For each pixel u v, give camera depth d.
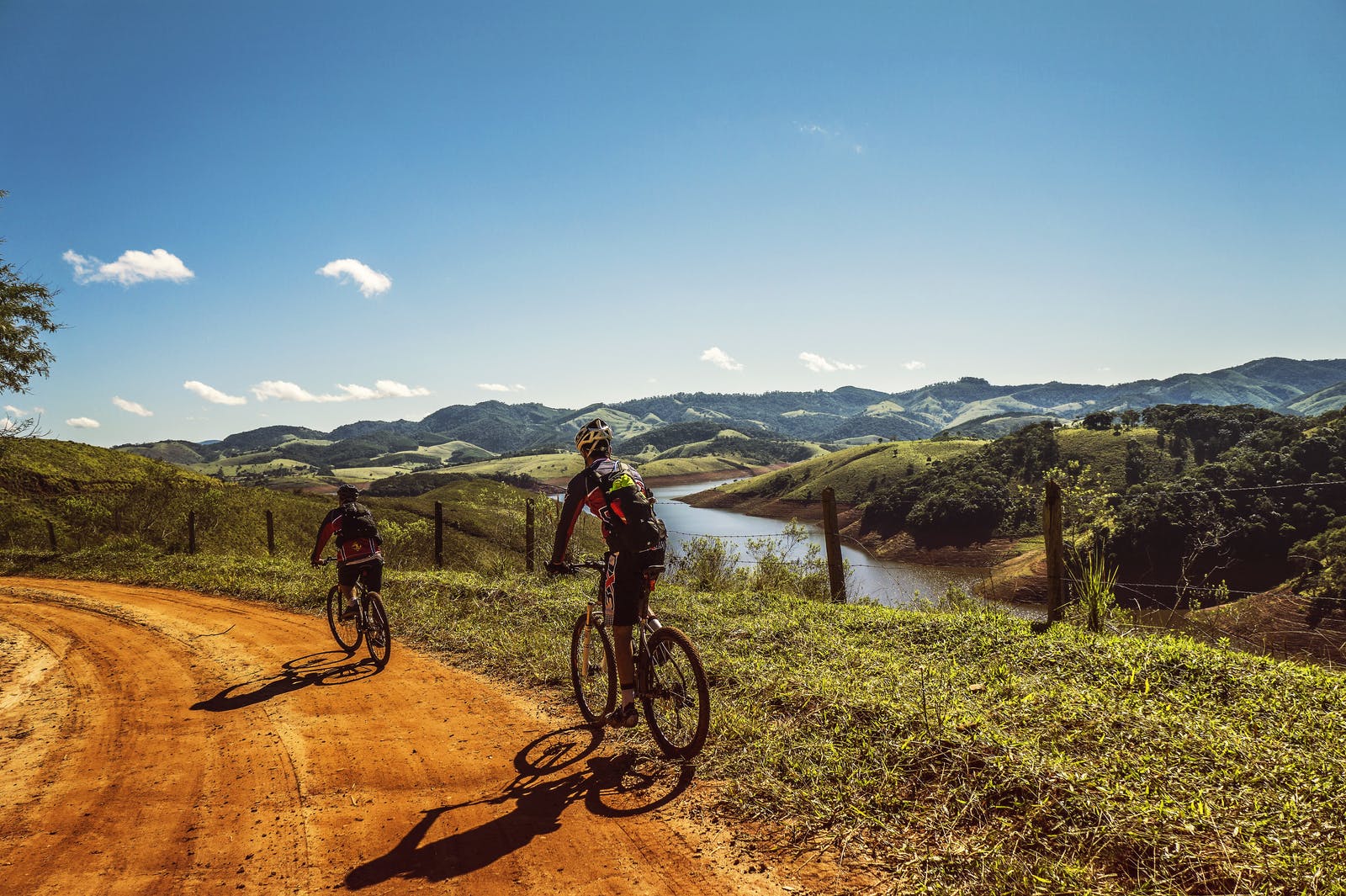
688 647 4.05
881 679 4.86
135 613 11.16
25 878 3.21
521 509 15.70
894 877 2.88
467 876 3.13
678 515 140.12
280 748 4.89
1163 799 2.94
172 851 3.45
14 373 27.66
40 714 5.94
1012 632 5.80
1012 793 3.25
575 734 4.89
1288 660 4.89
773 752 4.02
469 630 8.28
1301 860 2.48
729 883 2.97
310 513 43.94
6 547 24.91
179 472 46.19
